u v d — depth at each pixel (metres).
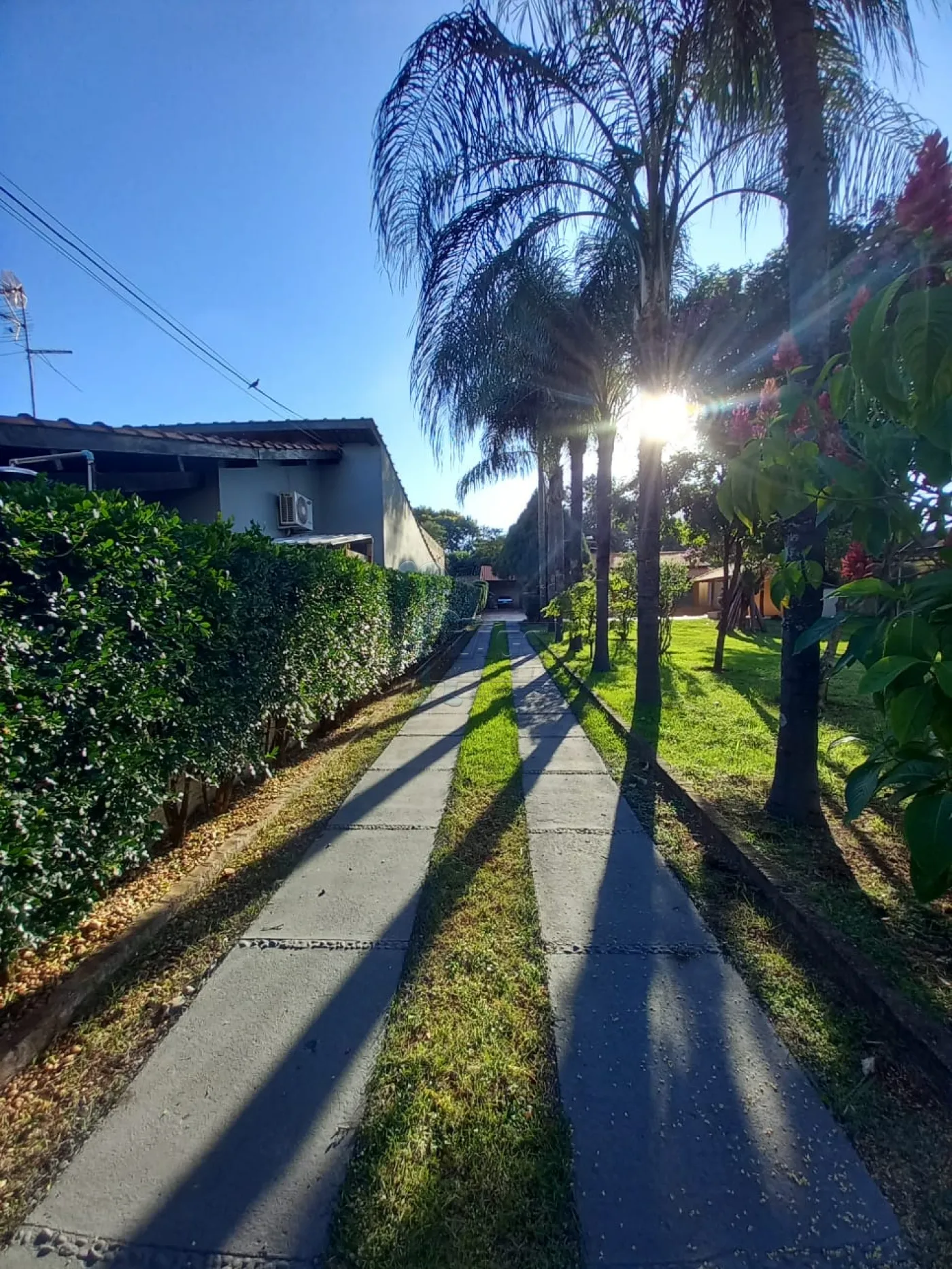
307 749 5.74
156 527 3.06
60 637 2.41
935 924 2.52
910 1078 1.84
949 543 2.00
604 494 9.73
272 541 4.86
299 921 2.75
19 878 2.14
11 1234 1.44
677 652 12.87
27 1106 1.80
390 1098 1.79
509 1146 1.64
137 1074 1.91
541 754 5.47
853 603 2.41
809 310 3.25
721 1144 1.63
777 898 2.79
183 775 3.44
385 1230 1.43
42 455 6.07
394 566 13.95
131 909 2.81
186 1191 1.53
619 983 2.29
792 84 3.26
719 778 4.41
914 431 1.80
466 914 2.79
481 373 6.34
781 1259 1.36
